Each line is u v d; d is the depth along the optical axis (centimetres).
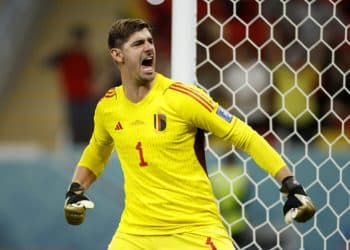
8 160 2941
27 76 4409
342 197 2436
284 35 2967
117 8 4366
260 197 2459
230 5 3048
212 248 1577
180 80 1902
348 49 2833
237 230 2433
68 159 2944
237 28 3012
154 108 1575
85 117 3641
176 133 1563
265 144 1546
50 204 2922
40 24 4531
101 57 3891
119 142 1617
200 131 1591
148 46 1579
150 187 1591
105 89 3691
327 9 2917
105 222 2853
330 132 2836
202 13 2588
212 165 2452
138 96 1592
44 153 3353
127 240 1627
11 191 2934
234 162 2448
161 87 1588
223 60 2981
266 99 2820
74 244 2888
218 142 2611
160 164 1577
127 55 1582
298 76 2828
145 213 1602
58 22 4512
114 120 1619
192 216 1584
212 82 2942
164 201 1582
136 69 1579
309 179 2459
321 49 2848
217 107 1559
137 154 1591
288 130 2795
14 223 2923
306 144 2103
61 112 4141
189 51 1908
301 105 2798
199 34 3048
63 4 4553
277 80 2831
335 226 2414
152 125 1573
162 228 1591
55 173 2934
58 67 3753
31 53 4481
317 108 2820
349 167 2450
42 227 2916
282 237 2423
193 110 1548
